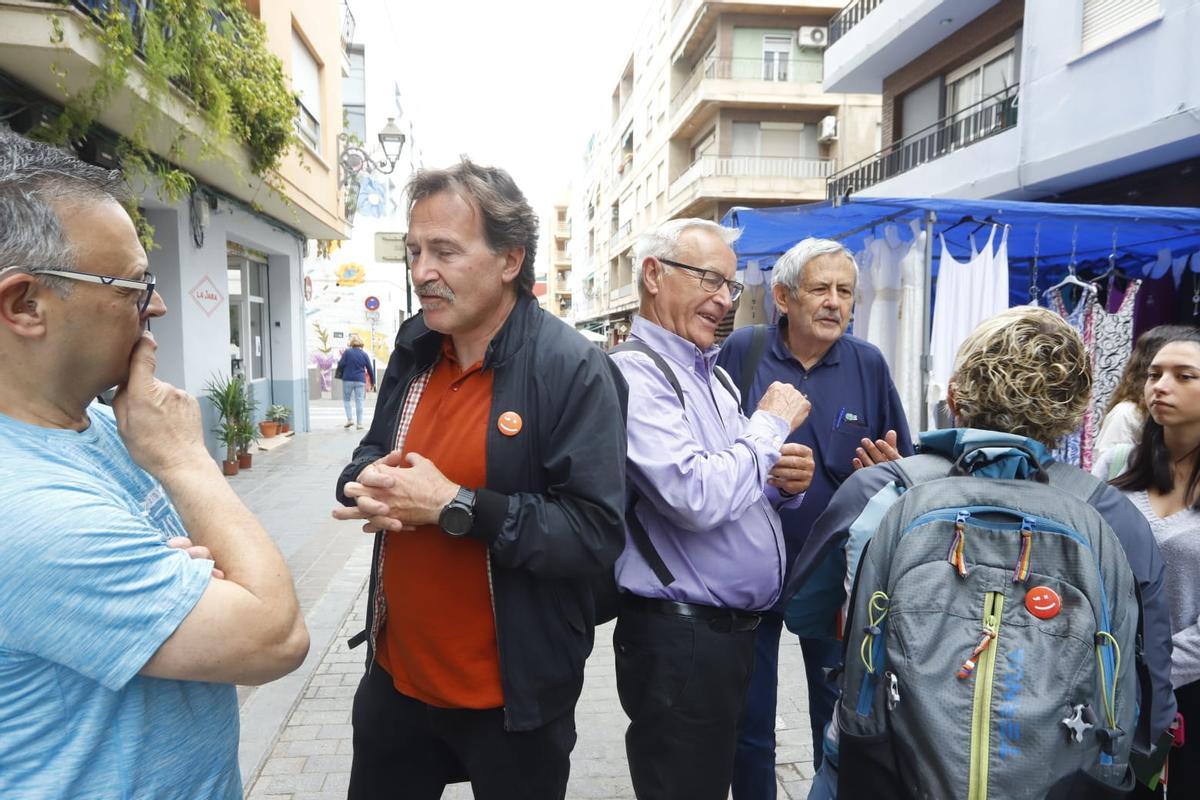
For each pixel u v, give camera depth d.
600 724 3.35
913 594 1.33
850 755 1.39
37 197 0.93
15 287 0.93
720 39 24.69
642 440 1.79
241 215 9.87
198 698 1.08
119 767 0.96
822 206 4.91
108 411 1.26
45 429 0.99
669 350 2.03
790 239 6.12
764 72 24.94
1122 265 7.06
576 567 1.50
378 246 10.44
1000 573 1.30
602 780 2.91
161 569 0.94
